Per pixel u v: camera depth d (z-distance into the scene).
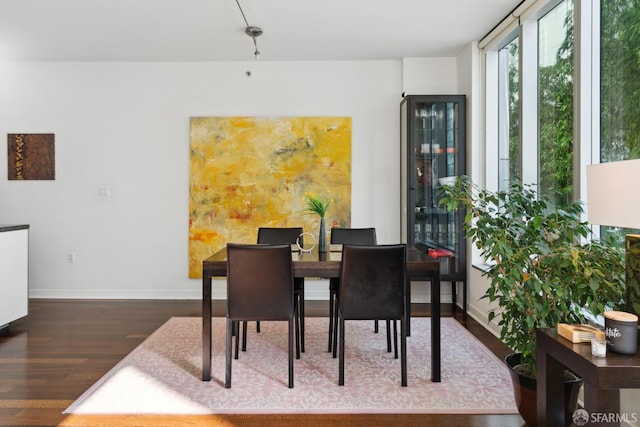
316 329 3.56
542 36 3.06
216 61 4.54
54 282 4.61
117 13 3.36
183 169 4.58
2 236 3.39
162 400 2.27
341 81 4.53
